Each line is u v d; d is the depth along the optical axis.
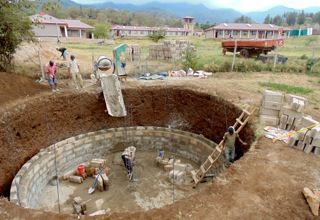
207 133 11.03
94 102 11.56
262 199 5.25
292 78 15.15
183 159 11.18
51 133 10.43
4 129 8.59
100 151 11.42
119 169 10.45
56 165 9.91
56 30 41.12
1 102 9.51
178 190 9.03
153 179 9.75
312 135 6.75
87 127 11.52
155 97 12.05
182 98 11.81
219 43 34.47
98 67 12.96
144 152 11.76
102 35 46.06
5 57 12.74
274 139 7.52
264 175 5.94
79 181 9.48
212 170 9.62
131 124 12.21
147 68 17.06
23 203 7.40
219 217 4.86
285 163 6.40
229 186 5.63
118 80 12.07
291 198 5.26
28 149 9.46
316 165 6.34
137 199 8.65
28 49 17.11
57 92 11.10
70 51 21.27
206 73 15.88
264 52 21.64
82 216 5.08
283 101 8.59
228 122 10.08
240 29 48.75
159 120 12.24
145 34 62.09
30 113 9.76
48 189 9.21
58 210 8.16
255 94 11.25
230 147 8.56
